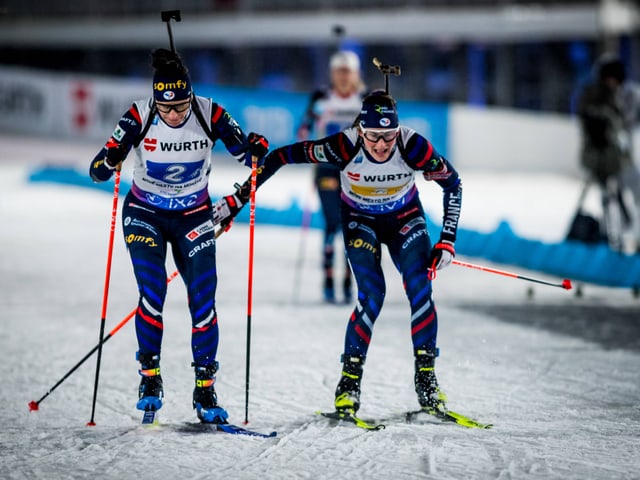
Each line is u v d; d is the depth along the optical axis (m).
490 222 35.22
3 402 13.56
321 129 22.00
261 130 55.16
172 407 13.26
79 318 19.70
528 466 10.41
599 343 17.52
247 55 68.94
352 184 12.55
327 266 21.28
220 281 23.86
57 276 24.59
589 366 15.76
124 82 60.69
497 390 14.19
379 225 12.88
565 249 25.47
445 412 12.36
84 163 53.91
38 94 63.47
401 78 65.06
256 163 12.08
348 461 10.62
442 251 12.42
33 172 47.16
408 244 12.53
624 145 27.00
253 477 10.09
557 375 15.14
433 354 12.52
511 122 52.81
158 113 11.55
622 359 16.28
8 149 58.78
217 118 11.78
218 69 70.44
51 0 70.88
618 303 21.56
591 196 43.09
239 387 14.32
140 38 68.06
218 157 59.03
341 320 19.42
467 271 25.81
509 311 20.53
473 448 11.10
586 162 26.70
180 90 11.30
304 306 20.88
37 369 15.59
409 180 12.52
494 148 53.25
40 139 63.03
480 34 59.88
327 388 14.27
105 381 14.80
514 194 43.88
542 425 12.27
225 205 12.51
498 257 27.17
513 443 11.34
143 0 68.44
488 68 63.81
